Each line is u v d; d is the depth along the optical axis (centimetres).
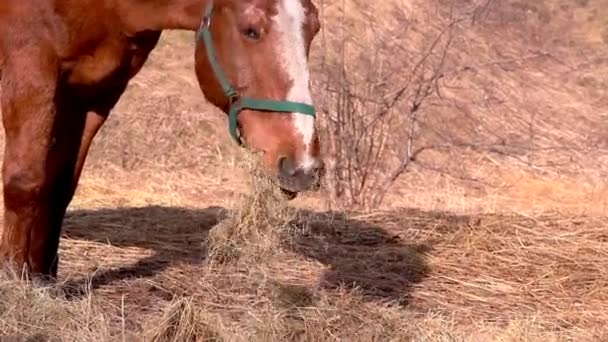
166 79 1327
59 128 563
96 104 572
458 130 1321
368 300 595
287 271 650
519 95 1479
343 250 717
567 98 1532
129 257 671
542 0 1823
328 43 1329
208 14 493
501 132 1356
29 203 536
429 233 771
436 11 1516
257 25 473
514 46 1605
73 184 584
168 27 521
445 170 1173
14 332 487
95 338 489
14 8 527
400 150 1151
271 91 472
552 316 595
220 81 489
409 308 589
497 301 622
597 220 817
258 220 509
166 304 546
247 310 536
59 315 506
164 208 850
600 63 1677
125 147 1166
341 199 979
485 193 1145
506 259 707
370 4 1482
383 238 762
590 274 678
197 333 494
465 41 1491
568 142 1376
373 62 1193
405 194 1095
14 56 530
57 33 528
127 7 522
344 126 979
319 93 1016
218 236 519
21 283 517
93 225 759
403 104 1198
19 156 532
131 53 546
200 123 1226
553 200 1104
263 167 475
